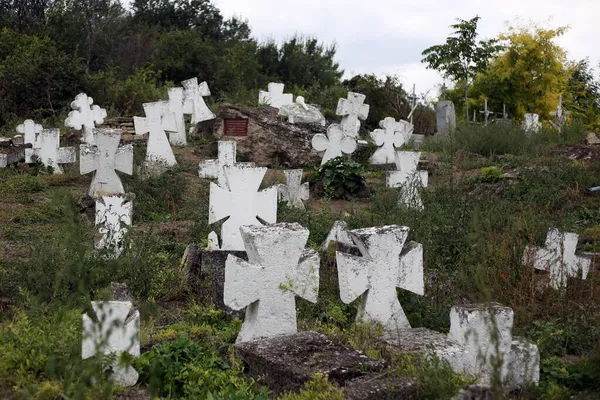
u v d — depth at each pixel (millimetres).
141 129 18391
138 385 6418
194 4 52656
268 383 6641
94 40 41500
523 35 37219
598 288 9781
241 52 43375
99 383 5770
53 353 6348
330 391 6145
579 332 8461
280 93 27234
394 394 6191
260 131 21281
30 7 44562
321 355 6762
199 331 7902
